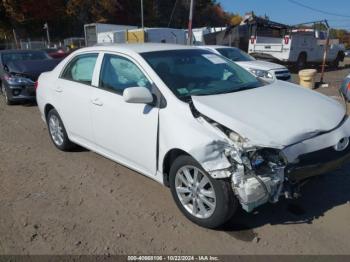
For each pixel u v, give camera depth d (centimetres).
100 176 453
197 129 310
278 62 1845
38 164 501
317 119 329
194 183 328
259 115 318
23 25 5366
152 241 315
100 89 428
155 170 364
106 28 3008
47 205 381
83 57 473
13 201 392
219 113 313
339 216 347
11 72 945
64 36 5791
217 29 2817
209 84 386
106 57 432
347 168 457
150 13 6347
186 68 395
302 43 1814
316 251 297
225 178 298
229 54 1187
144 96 344
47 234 329
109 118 407
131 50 406
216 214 311
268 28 2117
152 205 376
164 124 338
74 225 342
